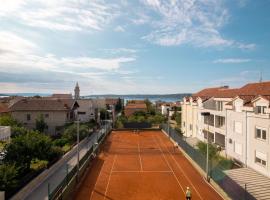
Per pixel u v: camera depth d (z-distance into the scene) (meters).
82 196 24.81
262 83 37.47
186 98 65.38
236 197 22.56
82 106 76.38
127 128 77.00
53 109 60.03
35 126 58.72
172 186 27.69
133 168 34.75
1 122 49.72
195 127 56.62
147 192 25.94
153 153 44.34
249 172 30.53
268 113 28.81
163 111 123.69
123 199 24.12
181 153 44.25
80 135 52.38
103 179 30.00
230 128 38.12
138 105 119.00
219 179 26.50
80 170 30.81
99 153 44.12
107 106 103.94
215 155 37.34
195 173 32.50
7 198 21.53
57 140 49.44
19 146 29.02
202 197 24.61
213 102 48.00
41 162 33.47
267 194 23.89
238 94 38.44
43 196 24.36
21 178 26.62
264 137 29.88
